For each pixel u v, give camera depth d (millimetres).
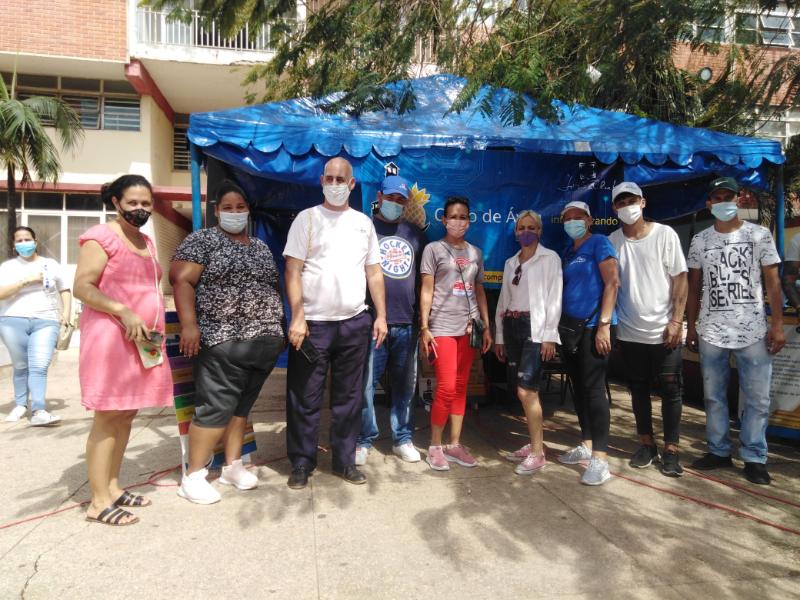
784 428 4531
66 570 2555
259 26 4652
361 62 4660
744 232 3850
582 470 3945
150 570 2555
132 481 3689
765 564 2648
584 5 4551
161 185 13820
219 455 3855
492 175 4871
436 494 3473
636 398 4031
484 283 4906
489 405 5957
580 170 5008
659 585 2461
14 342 5133
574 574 2543
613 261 3754
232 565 2600
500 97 4641
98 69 12109
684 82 7020
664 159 4672
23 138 8906
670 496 3473
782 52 5840
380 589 2412
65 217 12664
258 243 3527
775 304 3744
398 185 3949
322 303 3566
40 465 3986
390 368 4156
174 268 3273
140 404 3016
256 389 3566
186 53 11938
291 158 4285
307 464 3646
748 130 6523
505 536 2906
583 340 3811
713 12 4234
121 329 2961
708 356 3949
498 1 5152
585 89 4770
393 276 4000
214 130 4094
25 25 11445
